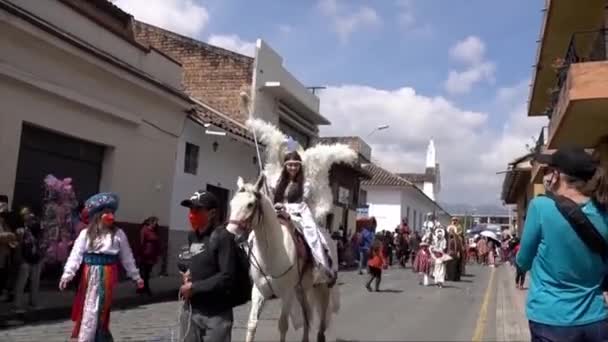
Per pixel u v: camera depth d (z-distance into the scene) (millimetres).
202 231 5008
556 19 15469
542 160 4215
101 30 14445
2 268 9891
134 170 15820
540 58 18188
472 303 14930
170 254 17484
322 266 7180
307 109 27141
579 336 3660
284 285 6746
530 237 3877
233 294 4875
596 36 15641
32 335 8641
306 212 7430
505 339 9867
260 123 7918
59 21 13086
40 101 12586
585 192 3885
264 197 6379
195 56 23812
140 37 24297
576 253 3707
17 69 11758
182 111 17812
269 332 9594
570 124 13578
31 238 10273
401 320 11625
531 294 3900
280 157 7777
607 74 11547
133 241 15672
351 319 11500
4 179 11688
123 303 12250
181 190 18031
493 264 35156
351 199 35562
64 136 13641
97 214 6227
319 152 7777
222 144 20422
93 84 14078
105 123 14664
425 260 19672
